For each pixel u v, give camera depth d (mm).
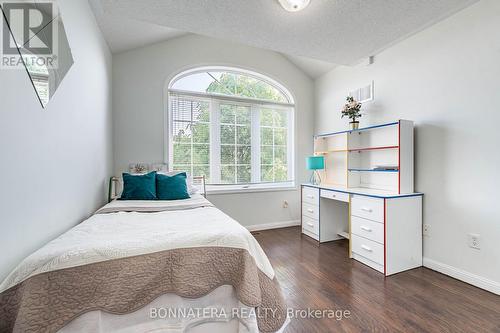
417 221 2377
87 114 1913
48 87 1250
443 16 2086
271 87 4043
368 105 3045
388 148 2586
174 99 3338
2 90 890
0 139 876
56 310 888
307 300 1787
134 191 2438
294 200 4016
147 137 3117
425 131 2387
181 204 2180
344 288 1969
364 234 2457
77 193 1686
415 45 2473
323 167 3365
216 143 3562
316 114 4082
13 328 834
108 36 2527
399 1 1833
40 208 1171
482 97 1956
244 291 1145
